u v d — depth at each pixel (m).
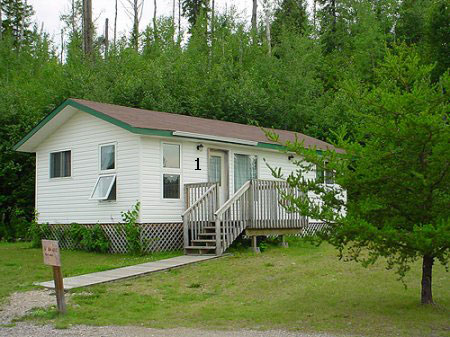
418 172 8.59
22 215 24.41
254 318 9.15
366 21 42.66
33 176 24.50
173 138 16.80
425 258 9.45
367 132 9.05
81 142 18.27
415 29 41.06
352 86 9.48
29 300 10.69
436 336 7.79
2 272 13.77
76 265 14.77
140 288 11.71
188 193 17.12
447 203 8.58
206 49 42.56
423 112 8.29
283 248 17.30
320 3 52.75
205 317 9.30
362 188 9.05
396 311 9.23
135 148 16.38
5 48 42.34
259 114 32.47
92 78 29.91
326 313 9.30
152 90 30.69
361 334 7.95
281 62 37.09
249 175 19.23
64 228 18.67
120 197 16.78
